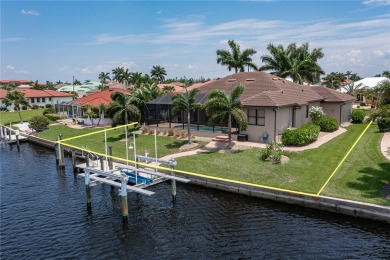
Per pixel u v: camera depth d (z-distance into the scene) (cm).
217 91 3033
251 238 1750
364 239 1703
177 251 1650
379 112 2280
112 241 1767
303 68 6188
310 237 1741
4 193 2522
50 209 2206
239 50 6775
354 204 1897
